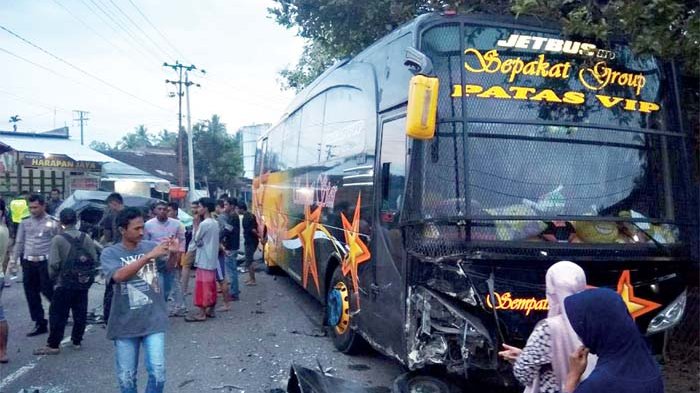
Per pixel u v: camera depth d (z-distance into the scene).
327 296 7.62
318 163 8.21
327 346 7.36
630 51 4.98
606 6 5.25
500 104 4.63
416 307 4.56
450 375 4.81
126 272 4.32
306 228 8.80
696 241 4.77
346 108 6.95
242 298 10.80
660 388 2.50
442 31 4.73
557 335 2.98
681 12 5.05
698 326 6.45
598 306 2.55
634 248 4.46
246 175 54.06
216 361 6.75
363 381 5.97
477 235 4.29
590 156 4.68
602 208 4.57
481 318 4.27
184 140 52.94
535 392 3.09
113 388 5.80
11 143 23.55
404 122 4.96
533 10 5.02
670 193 4.80
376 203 5.54
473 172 4.48
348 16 8.77
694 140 5.86
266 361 6.74
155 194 32.78
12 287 11.73
